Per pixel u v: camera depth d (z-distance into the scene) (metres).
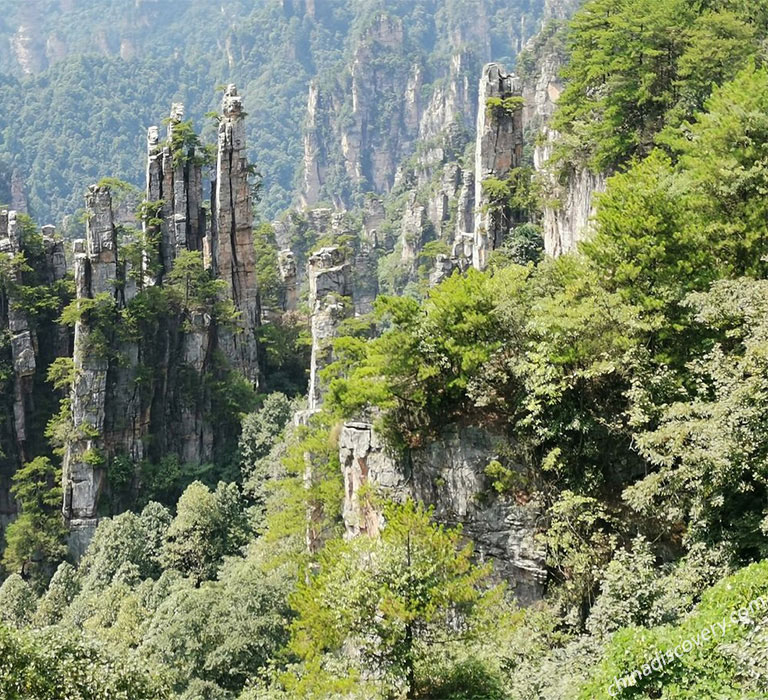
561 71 85.69
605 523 43.62
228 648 60.31
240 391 119.81
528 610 42.31
